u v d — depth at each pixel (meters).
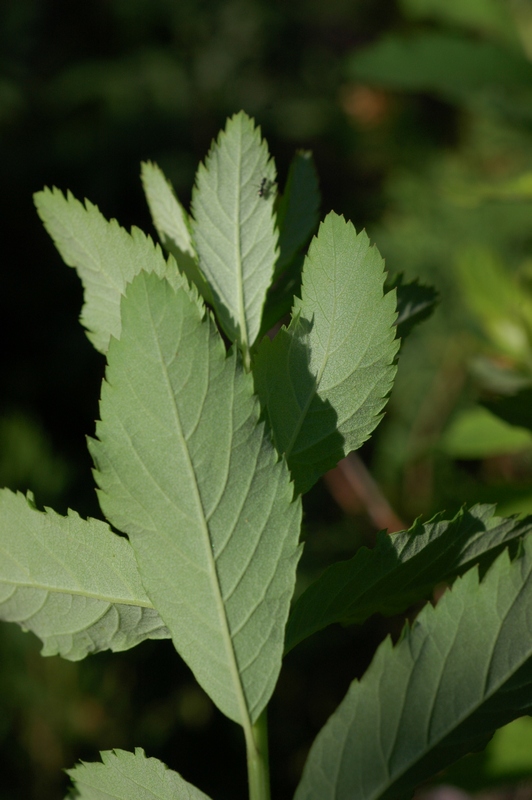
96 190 2.47
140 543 0.42
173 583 0.42
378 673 0.42
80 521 0.43
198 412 0.41
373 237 1.47
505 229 1.29
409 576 0.43
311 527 1.28
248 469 0.41
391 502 1.00
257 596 0.42
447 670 0.41
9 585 0.43
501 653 0.41
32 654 1.02
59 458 1.16
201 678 0.42
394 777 0.41
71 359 2.18
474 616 0.42
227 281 0.44
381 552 0.42
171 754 1.29
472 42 0.75
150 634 0.43
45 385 2.15
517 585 0.41
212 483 0.41
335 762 0.41
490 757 0.49
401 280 0.47
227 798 1.29
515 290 0.65
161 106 2.73
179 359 0.41
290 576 0.42
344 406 0.42
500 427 0.63
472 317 0.66
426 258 1.32
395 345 0.42
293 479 0.42
